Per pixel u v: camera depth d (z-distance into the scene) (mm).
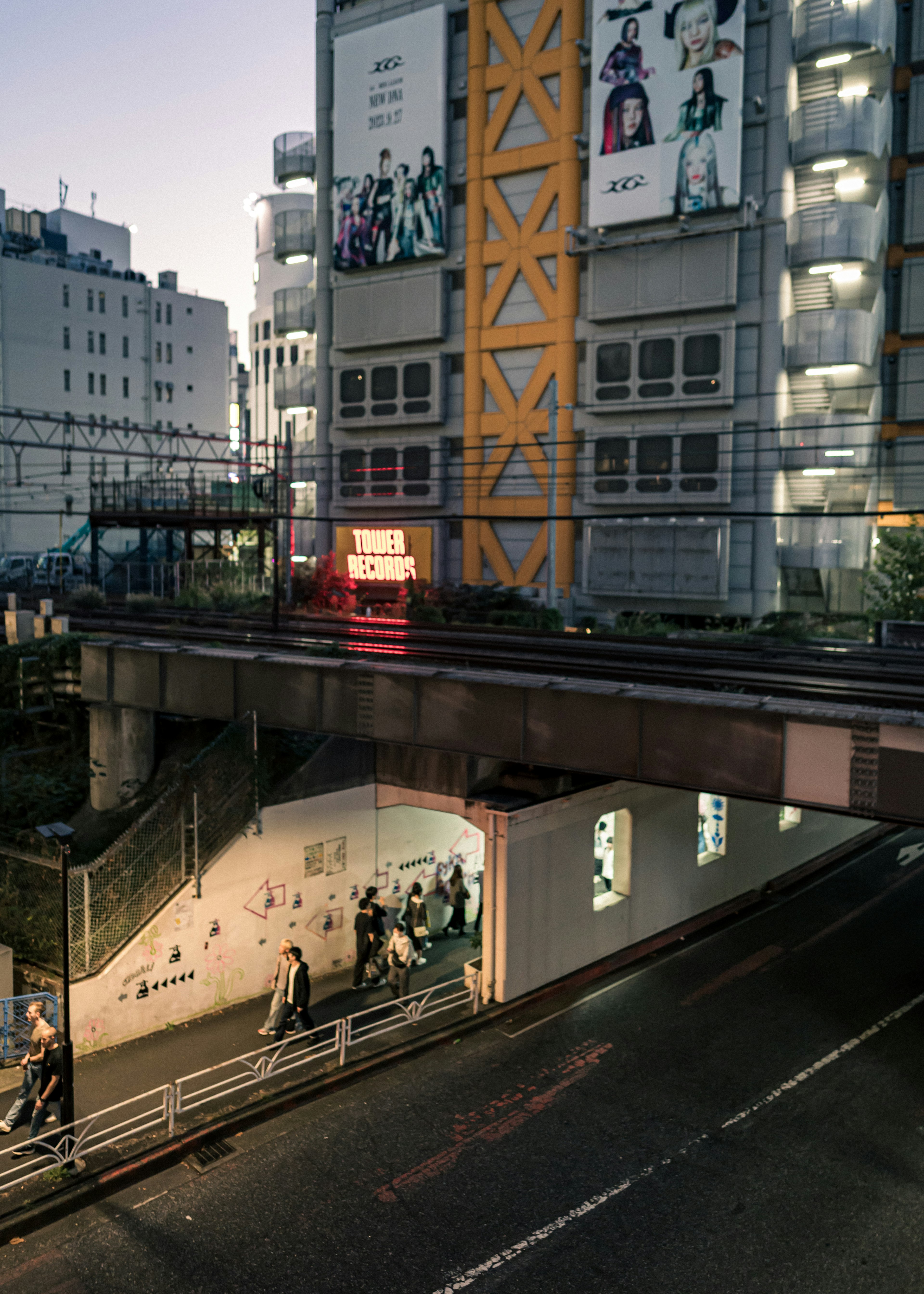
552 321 42531
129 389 84750
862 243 36719
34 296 78438
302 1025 15203
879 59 37750
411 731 16203
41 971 15297
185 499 50438
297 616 34375
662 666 20016
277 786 17750
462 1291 9852
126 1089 13680
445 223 44656
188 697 19312
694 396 38969
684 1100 13773
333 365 49156
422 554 46500
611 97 39375
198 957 16359
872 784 11953
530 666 18766
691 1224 10953
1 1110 13000
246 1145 12523
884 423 34719
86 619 33125
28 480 77562
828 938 20641
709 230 37781
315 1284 9938
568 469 42344
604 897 19438
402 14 46000
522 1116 13312
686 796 20891
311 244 52594
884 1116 13398
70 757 23516
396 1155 12336
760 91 37750
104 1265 10195
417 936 18891
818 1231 10852
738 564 39219
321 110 48719
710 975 18547
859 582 39625
